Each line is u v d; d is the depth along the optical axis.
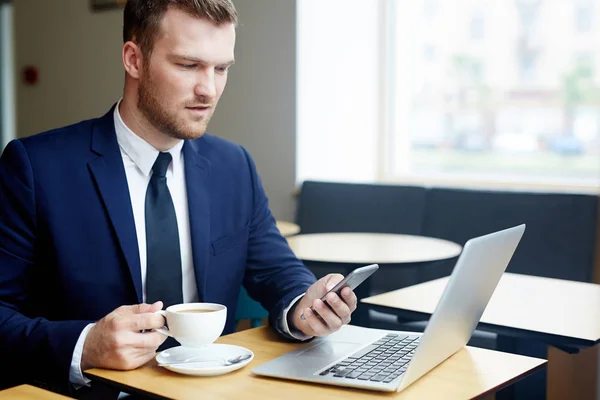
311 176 3.92
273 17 3.84
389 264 2.28
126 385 1.06
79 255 1.39
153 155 1.44
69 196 1.39
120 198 1.41
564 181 3.50
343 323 1.25
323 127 3.95
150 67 1.32
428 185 3.91
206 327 1.11
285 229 3.07
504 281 1.99
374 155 4.16
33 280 1.41
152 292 1.42
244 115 3.99
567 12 3.48
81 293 1.39
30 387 1.07
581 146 3.49
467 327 1.23
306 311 1.23
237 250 1.55
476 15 3.74
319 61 3.90
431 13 3.89
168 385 1.06
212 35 1.30
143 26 1.32
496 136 3.73
